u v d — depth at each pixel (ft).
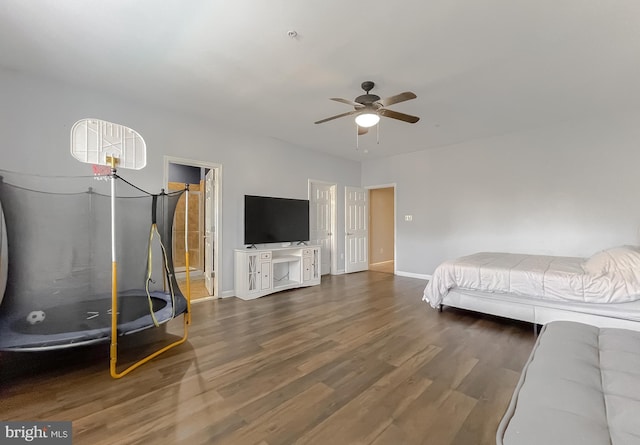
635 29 7.25
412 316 11.53
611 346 4.66
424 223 19.40
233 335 9.62
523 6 6.54
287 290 15.99
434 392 6.36
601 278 8.62
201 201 20.43
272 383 6.74
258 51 8.29
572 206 14.07
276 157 16.89
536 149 15.03
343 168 21.58
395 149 19.20
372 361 7.79
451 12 6.73
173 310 9.02
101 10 6.64
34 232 7.62
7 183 7.23
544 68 9.16
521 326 10.42
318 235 20.17
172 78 9.86
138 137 8.20
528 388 3.74
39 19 6.93
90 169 10.60
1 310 7.14
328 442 4.94
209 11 6.71
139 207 9.54
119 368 7.47
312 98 11.41
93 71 9.42
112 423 5.41
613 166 13.08
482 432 5.14
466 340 9.17
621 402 3.24
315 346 8.75
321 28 7.31
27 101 9.55
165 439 5.01
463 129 15.08
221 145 14.35
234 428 5.28
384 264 25.88
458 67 9.11
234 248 14.90
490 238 16.58
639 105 12.05
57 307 8.01
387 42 7.86
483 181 16.81
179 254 20.93
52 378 7.00
